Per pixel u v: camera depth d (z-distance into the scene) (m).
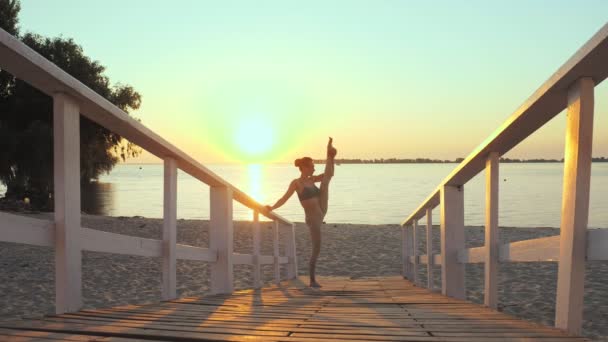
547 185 83.12
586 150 2.56
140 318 3.09
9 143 24.64
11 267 11.38
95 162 29.47
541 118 3.24
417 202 49.81
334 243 17.28
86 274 10.88
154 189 78.19
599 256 2.46
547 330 2.82
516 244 3.65
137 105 29.34
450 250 5.70
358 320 3.38
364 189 77.00
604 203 44.47
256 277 7.33
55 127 3.06
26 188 27.58
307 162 7.93
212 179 5.25
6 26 24.70
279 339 2.55
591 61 2.35
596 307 7.79
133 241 3.86
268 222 23.41
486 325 3.15
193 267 12.02
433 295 6.09
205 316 3.36
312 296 5.93
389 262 14.03
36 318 2.92
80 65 26.72
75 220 3.14
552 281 10.15
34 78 2.86
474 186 83.00
